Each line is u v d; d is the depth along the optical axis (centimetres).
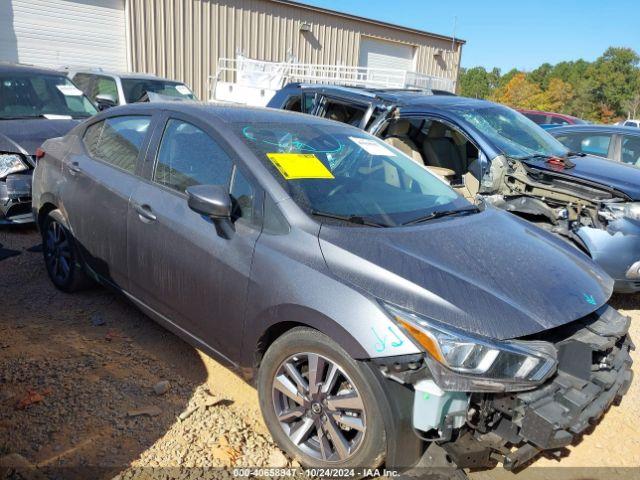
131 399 308
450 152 628
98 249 385
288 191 286
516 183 510
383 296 238
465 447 232
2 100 640
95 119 425
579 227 469
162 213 328
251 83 1096
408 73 1121
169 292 328
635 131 743
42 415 287
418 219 311
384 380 231
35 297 431
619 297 536
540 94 8225
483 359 222
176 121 352
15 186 556
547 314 246
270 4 1769
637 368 391
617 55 7919
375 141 388
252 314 276
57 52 1430
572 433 232
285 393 266
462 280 250
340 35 1988
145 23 1537
